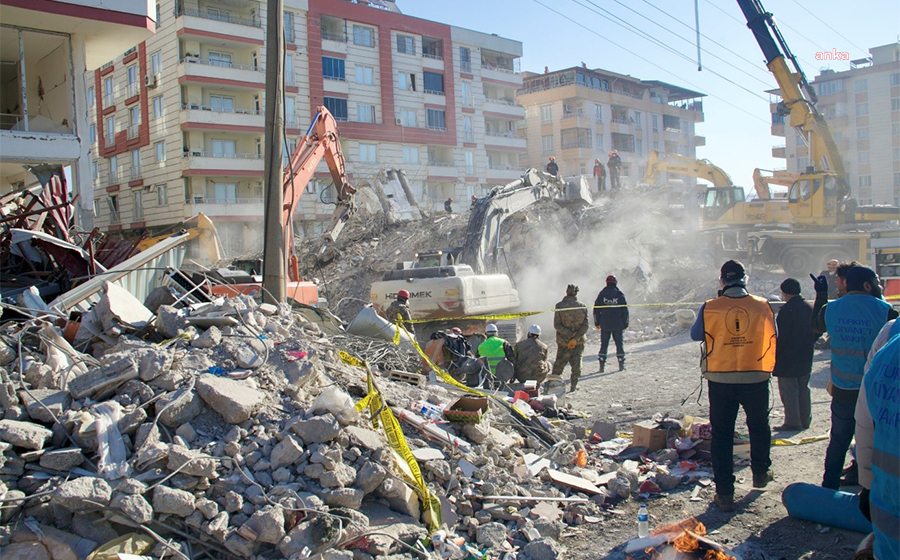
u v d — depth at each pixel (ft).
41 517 13.43
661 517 17.87
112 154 146.10
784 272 82.43
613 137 215.92
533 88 212.84
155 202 134.72
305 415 16.88
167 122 129.80
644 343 54.19
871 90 179.83
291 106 138.10
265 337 20.70
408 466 17.28
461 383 29.32
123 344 19.17
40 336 18.53
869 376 9.26
